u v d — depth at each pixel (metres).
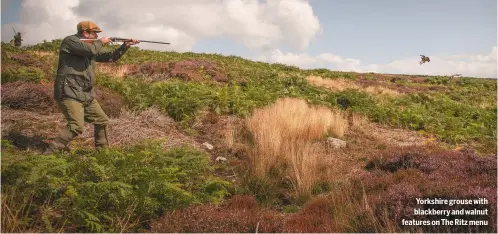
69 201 4.22
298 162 6.55
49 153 5.65
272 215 4.81
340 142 8.73
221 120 9.67
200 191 5.52
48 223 3.85
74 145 6.63
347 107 13.50
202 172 6.19
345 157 8.03
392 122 11.59
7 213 3.99
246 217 4.39
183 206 4.75
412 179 5.58
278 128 8.39
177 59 23.88
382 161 7.16
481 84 29.70
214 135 8.66
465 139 10.02
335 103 13.56
